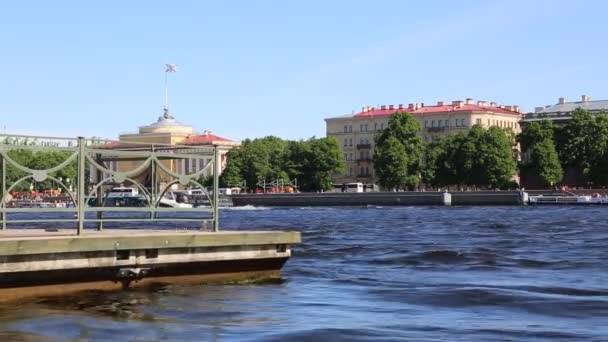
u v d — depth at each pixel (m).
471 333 14.10
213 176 20.12
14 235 17.70
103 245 16.95
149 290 18.19
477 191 132.50
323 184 165.12
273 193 150.12
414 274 24.22
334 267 26.23
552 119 172.00
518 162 146.50
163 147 20.23
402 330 14.38
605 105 174.62
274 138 183.38
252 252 19.95
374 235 48.31
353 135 198.88
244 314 15.92
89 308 15.97
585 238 43.38
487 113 181.25
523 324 15.07
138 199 22.16
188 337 13.61
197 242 18.58
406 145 149.25
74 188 18.62
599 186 140.12
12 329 14.02
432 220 74.00
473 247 36.19
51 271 16.58
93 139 17.98
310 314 16.11
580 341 13.41
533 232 50.56
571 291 19.77
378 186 168.62
